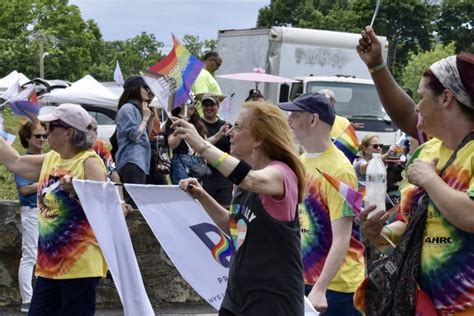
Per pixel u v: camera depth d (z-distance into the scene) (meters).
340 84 16.58
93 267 5.58
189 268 4.89
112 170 8.46
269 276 3.99
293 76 17.30
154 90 4.18
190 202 4.90
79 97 19.62
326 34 17.52
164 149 9.10
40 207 5.62
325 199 4.93
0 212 8.28
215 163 3.87
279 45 17.27
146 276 8.49
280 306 3.98
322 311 4.79
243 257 4.06
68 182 5.39
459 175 3.17
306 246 5.03
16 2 66.69
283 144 4.09
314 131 4.98
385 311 3.33
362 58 4.02
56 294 5.65
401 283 3.28
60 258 5.55
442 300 3.22
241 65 18.34
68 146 5.59
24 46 65.25
